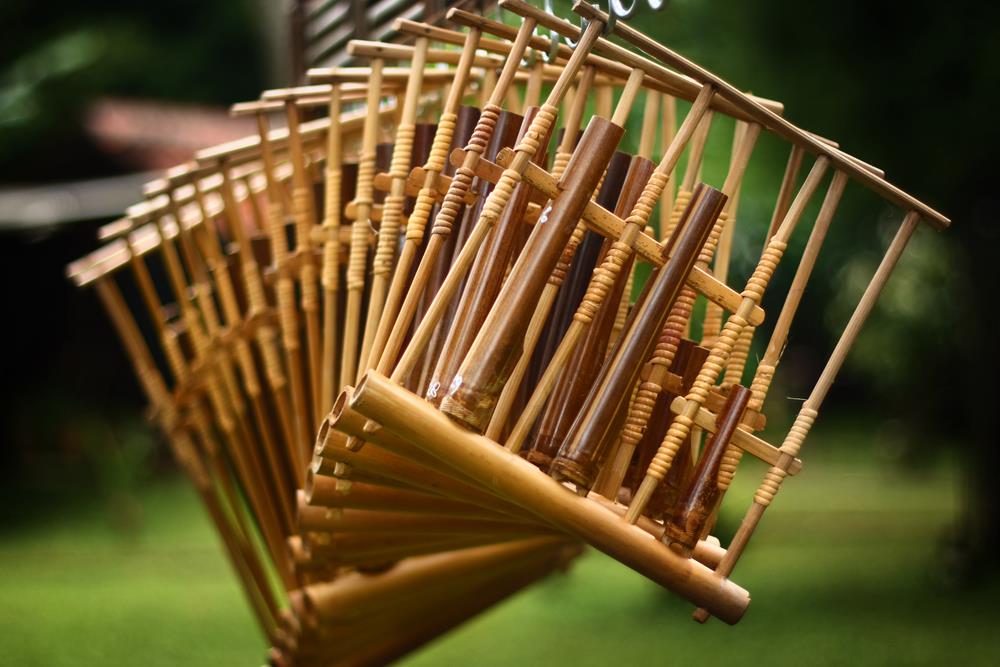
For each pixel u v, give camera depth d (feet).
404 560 12.78
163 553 48.49
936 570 40.60
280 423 12.99
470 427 8.14
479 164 8.64
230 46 80.43
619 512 8.87
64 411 64.08
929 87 31.12
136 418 67.87
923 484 72.02
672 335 8.70
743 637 32.40
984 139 32.12
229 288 12.73
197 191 12.88
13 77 65.57
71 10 73.46
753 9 30.37
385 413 8.00
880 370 72.95
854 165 8.82
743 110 8.95
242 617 36.17
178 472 68.28
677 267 8.40
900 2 30.04
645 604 38.40
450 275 8.31
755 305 8.67
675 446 8.53
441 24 13.55
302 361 12.55
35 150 62.85
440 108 13.96
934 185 34.17
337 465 8.99
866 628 32.81
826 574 41.93
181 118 66.18
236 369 13.12
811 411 8.75
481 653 31.71
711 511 8.70
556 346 9.34
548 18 8.82
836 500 65.05
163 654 31.17
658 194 8.41
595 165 8.27
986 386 40.29
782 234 8.81
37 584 41.93
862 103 31.45
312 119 17.70
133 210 13.41
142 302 60.75
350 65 17.01
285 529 13.37
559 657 30.73
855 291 65.62
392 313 9.02
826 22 30.19
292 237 13.23
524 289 8.15
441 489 9.09
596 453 8.37
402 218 9.70
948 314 62.34
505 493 8.25
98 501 59.57
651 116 11.79
